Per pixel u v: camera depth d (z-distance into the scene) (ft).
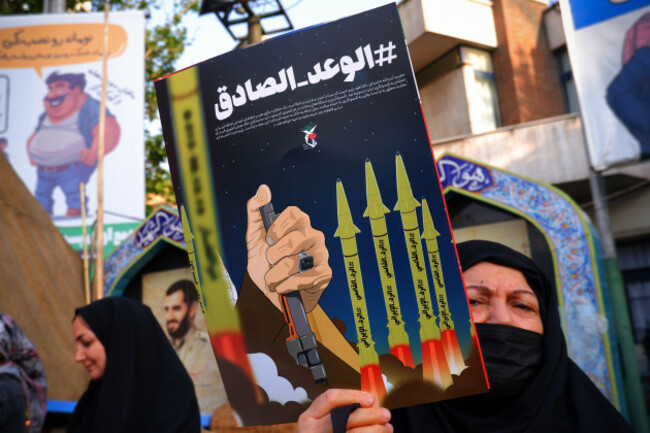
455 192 18.20
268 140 3.90
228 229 3.94
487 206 17.93
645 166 20.16
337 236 3.76
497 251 4.62
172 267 22.29
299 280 3.81
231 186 3.96
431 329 3.61
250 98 3.96
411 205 3.66
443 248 3.60
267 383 3.84
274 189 3.88
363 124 3.74
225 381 3.91
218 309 3.95
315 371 3.74
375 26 3.77
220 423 18.51
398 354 3.65
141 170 24.02
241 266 3.91
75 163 24.32
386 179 3.70
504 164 23.03
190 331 21.53
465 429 4.25
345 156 3.76
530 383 4.40
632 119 15.85
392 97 3.72
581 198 24.21
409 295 3.64
